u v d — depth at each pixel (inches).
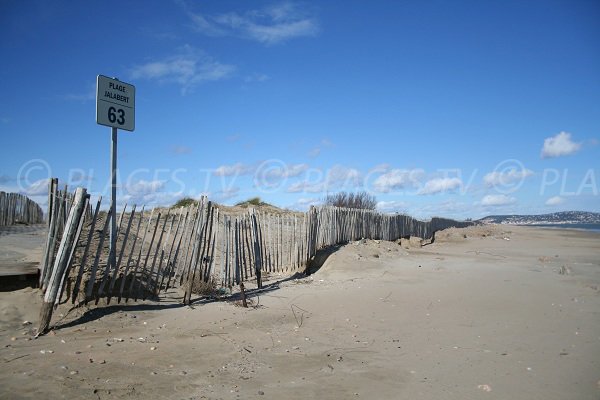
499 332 270.2
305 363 212.5
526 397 174.6
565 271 520.7
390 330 273.4
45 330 234.7
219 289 365.1
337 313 312.2
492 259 687.7
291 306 327.3
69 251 248.2
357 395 176.2
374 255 591.8
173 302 315.3
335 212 611.5
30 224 751.1
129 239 450.3
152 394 170.7
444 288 407.8
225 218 386.9
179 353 218.5
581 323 291.7
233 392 176.2
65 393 164.7
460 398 173.9
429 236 1142.3
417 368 207.8
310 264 528.4
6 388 165.0
